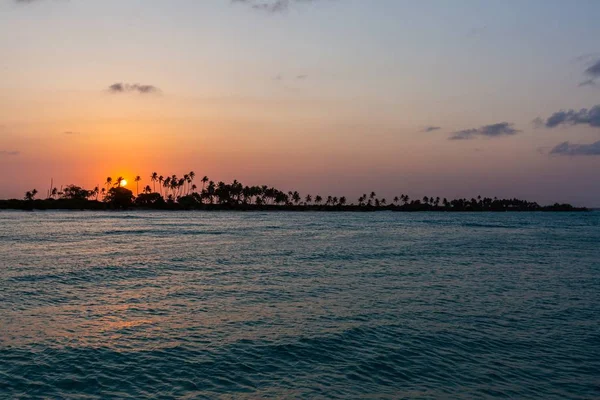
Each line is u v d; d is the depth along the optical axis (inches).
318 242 2436.0
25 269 1358.3
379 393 496.7
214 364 574.6
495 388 510.6
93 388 506.9
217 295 990.4
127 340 665.6
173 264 1507.1
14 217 6028.5
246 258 1683.1
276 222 5315.0
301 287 1083.9
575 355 610.5
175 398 483.8
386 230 3683.6
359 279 1200.8
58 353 608.4
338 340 663.1
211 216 7716.5
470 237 2888.8
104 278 1217.4
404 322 762.2
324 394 493.7
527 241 2559.1
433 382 525.3
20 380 523.2
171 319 784.3
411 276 1251.8
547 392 502.0
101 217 6382.9
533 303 911.7
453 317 796.6
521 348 636.1
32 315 806.5
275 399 481.7
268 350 622.8
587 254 1844.2
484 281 1170.6
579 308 870.4
